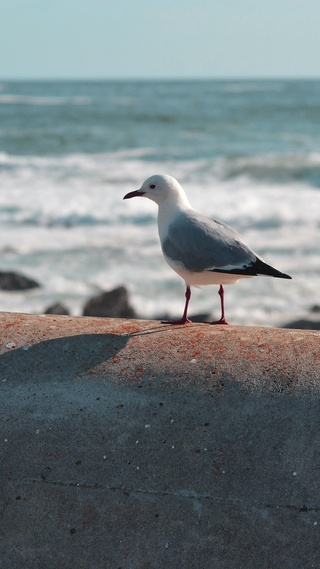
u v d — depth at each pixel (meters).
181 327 7.93
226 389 6.67
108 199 35.78
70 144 66.12
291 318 19.75
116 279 24.09
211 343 7.27
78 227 32.25
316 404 6.46
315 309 20.33
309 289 22.47
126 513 6.17
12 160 53.38
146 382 6.84
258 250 27.36
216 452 6.30
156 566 5.98
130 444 6.44
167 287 23.08
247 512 6.03
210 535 6.00
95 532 6.16
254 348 7.12
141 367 7.00
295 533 5.92
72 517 6.23
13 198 37.12
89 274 24.83
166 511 6.12
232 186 40.56
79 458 6.43
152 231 31.05
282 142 63.88
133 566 6.01
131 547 6.07
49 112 108.81
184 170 46.22
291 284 23.03
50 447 6.52
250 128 78.50
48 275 24.77
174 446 6.38
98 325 7.98
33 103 140.12
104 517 6.19
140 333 7.66
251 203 34.34
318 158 47.62
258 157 50.78
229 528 6.00
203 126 81.81
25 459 6.50
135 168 48.47
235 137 69.38
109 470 6.34
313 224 31.08
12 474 6.45
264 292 22.33
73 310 21.30
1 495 6.40
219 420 6.47
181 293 22.42
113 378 6.92
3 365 7.24
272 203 34.31
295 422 6.38
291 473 6.13
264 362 6.89
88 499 6.26
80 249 28.25
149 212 33.25
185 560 5.96
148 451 6.38
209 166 47.06
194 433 6.42
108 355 7.22
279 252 26.97
